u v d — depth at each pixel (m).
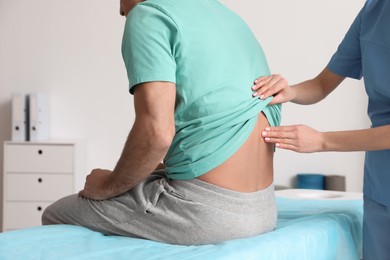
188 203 1.29
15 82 4.14
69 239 1.31
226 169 1.32
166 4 1.31
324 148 1.46
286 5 4.07
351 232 1.68
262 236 1.33
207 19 1.36
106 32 4.11
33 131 3.85
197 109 1.31
